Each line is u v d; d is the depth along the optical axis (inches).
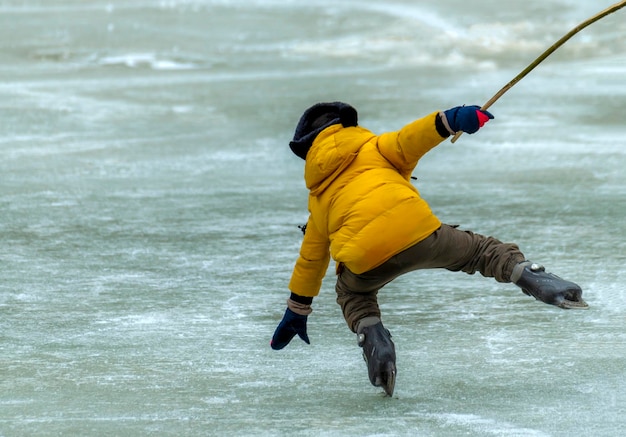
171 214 1263.5
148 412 639.1
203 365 740.0
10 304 903.7
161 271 1014.4
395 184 622.2
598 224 1168.8
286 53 3139.8
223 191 1396.4
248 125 1940.2
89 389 686.5
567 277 960.3
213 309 888.9
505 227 1168.2
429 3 4052.7
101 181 1462.8
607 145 1675.7
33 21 3683.6
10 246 1114.1
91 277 993.5
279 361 748.0
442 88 2390.5
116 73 2723.9
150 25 3607.3
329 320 856.3
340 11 3973.9
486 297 906.7
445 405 642.2
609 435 582.6
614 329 803.4
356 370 724.7
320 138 641.0
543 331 804.6
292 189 1406.3
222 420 622.2
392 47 3203.7
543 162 1555.1
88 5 4136.3
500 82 2481.5
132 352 771.4
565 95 2240.4
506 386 677.3
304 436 590.9
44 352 772.6
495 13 3759.8
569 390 665.0
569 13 3700.8
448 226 633.0
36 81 2556.6
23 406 651.5
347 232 618.5
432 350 764.6
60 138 1811.0
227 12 3964.1
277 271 1013.8
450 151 1667.1
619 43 3129.9
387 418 619.8
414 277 978.1
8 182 1451.8
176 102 2230.6
